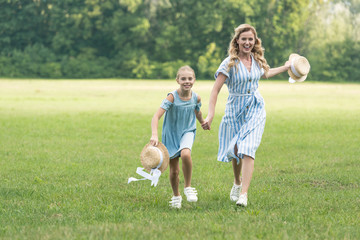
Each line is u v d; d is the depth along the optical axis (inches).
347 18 3634.4
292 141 653.3
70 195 334.6
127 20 3730.3
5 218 269.7
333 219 261.9
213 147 601.6
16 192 341.4
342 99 1578.5
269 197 325.7
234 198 322.0
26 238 225.0
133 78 3668.8
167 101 303.7
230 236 223.5
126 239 220.2
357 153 550.9
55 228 243.0
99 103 1369.3
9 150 561.3
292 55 335.0
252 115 307.0
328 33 3592.5
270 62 3572.8
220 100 1407.5
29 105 1270.9
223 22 3659.0
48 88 2178.9
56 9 3759.8
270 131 765.9
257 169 455.8
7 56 3752.5
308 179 399.2
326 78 3540.8
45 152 550.0
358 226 249.6
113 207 297.1
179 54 3737.7
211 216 269.6
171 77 3585.1
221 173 437.1
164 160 290.8
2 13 3774.6
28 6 3774.6
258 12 3597.4
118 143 633.0
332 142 644.1
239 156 299.4
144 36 3764.8
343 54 3585.1
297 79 331.6
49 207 295.0
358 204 305.4
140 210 288.4
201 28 3641.7
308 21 3607.3
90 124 849.5
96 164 476.7
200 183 388.5
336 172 428.8
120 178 405.7
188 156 298.2
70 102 1396.4
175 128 310.3
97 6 3737.7
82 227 242.5
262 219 260.2
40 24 3846.0
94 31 3873.0
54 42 3764.8
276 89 2212.1
